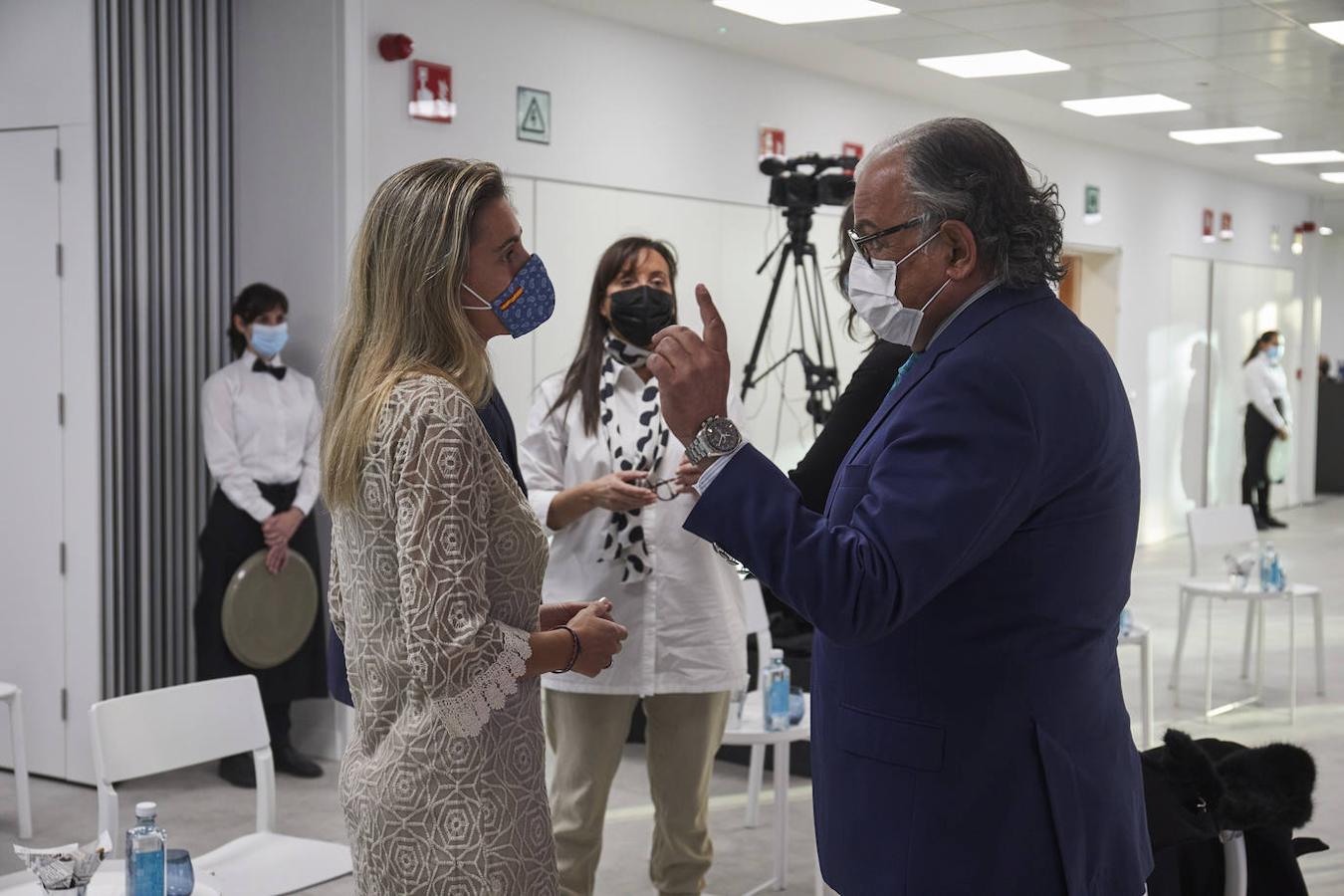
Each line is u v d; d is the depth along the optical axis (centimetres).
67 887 229
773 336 752
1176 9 615
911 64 758
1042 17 635
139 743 301
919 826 177
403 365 188
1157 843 267
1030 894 175
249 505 507
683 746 334
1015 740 175
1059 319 181
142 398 520
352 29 524
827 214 791
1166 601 909
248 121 548
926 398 171
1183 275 1238
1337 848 441
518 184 603
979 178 176
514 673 184
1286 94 838
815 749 194
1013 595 174
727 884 415
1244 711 633
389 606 188
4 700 454
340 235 528
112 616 509
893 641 180
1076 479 174
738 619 341
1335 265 1858
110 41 503
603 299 341
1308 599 922
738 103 728
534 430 346
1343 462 1630
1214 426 1305
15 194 508
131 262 516
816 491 269
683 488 316
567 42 625
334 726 541
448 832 185
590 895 331
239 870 297
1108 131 1016
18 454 514
